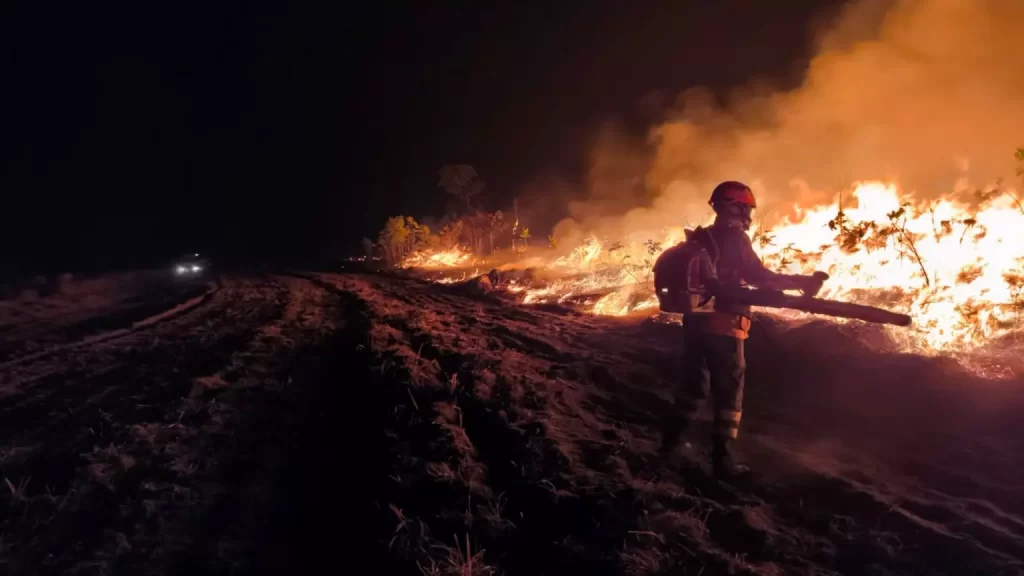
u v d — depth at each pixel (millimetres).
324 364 8906
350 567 4027
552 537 4047
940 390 5629
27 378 9711
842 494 4293
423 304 13922
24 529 4852
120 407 7531
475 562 3799
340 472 5383
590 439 5398
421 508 4512
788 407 5875
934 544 3705
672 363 7457
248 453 5945
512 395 6461
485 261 22766
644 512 4070
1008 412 5160
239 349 10102
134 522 4770
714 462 4656
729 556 3668
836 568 3615
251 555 4242
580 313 11391
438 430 5613
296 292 18359
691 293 4547
